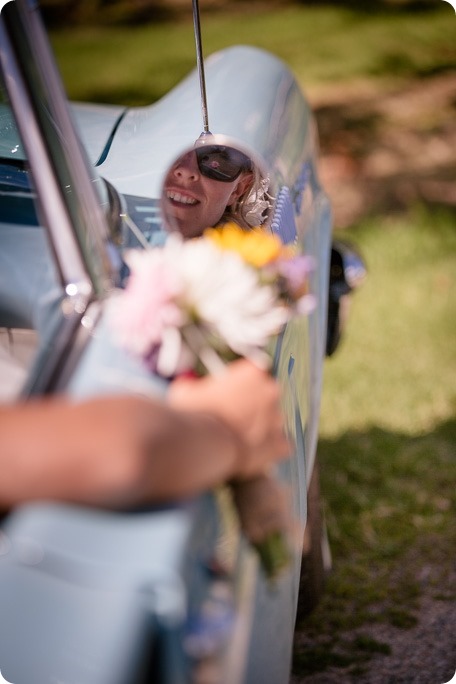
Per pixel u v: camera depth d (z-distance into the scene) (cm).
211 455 103
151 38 748
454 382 338
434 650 228
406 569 256
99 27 782
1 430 97
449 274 411
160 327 114
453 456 301
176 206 163
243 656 112
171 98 236
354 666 223
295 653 227
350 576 254
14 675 100
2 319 142
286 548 115
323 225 252
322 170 522
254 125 214
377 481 290
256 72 245
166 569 91
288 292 124
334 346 277
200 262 115
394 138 562
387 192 496
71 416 98
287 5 807
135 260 119
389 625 237
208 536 103
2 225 154
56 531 94
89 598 94
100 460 94
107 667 96
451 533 269
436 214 468
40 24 132
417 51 698
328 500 282
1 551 95
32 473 94
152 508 98
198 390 114
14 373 144
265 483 115
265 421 113
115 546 93
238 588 108
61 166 129
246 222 170
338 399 328
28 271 143
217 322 115
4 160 172
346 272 271
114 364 118
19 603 96
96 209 133
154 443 96
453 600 244
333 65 673
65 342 122
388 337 365
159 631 94
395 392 332
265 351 139
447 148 550
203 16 792
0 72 141
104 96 637
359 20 766
